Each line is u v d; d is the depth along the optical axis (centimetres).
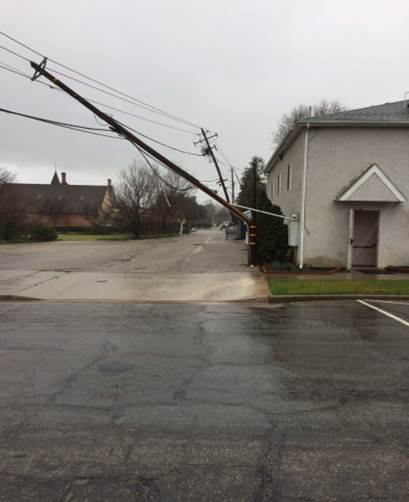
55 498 275
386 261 1530
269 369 529
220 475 301
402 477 298
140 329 741
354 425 379
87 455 327
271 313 883
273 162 2316
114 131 1479
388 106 1773
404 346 634
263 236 1700
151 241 3600
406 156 1500
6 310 923
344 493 280
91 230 5656
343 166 1516
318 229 1537
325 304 985
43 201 6719
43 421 385
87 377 498
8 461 319
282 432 365
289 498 275
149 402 427
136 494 279
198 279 1315
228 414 400
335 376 504
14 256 2109
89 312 897
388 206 1519
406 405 422
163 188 4678
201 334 706
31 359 567
